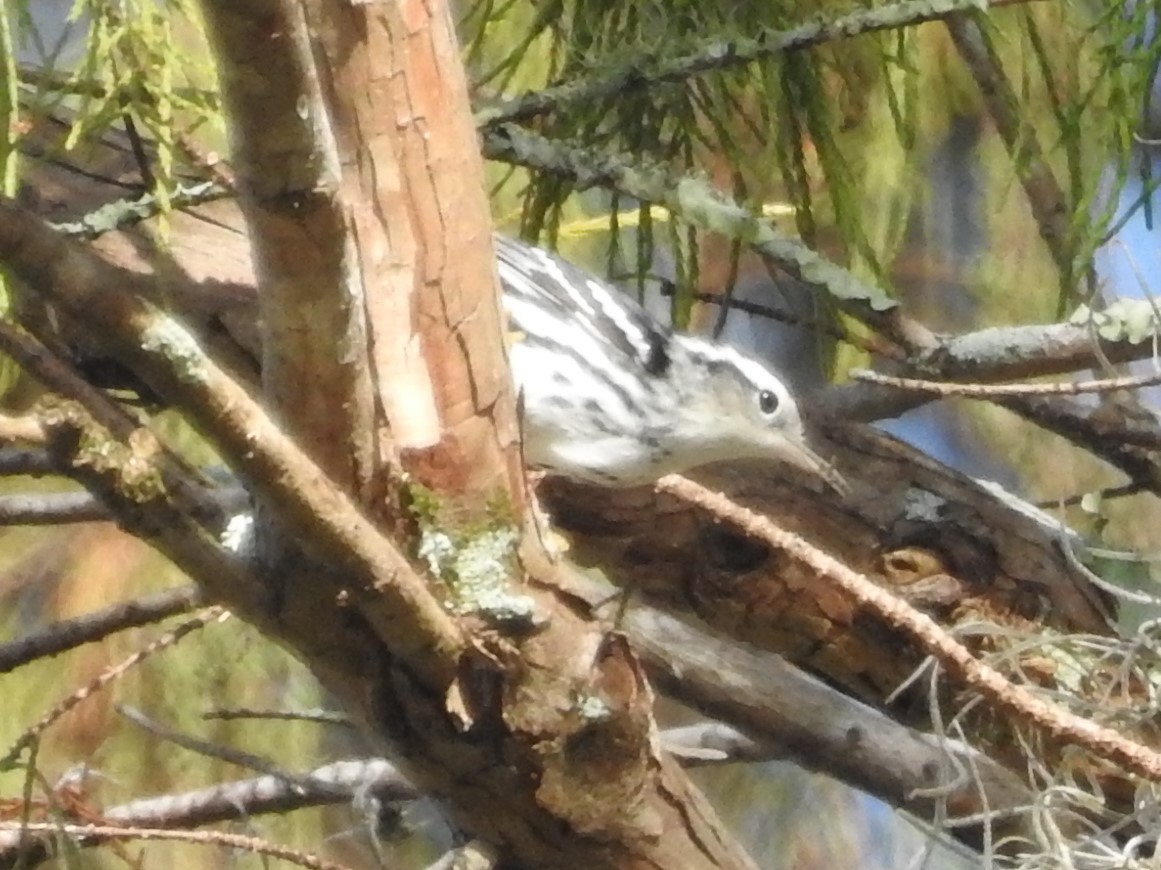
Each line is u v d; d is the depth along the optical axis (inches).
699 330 245.3
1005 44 167.6
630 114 165.2
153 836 124.6
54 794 124.3
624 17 168.2
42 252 72.1
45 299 80.3
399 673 99.3
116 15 115.9
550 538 105.0
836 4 163.0
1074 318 159.2
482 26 161.6
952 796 145.7
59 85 120.0
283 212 80.1
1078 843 126.5
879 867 228.4
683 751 172.1
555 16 162.1
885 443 159.3
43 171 137.8
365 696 101.3
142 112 115.3
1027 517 155.7
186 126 137.9
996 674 103.9
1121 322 156.9
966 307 213.8
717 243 235.9
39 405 78.7
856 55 175.3
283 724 194.7
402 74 98.5
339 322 86.0
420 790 114.1
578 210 204.5
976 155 212.7
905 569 153.4
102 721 190.2
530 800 105.1
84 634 153.0
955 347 160.4
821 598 149.3
